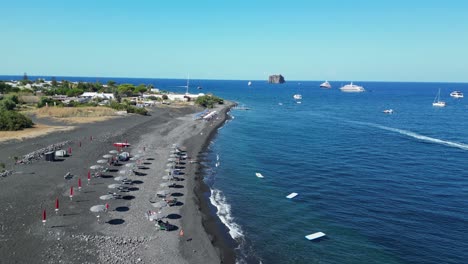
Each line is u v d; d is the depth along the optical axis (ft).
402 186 168.86
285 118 433.07
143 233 108.68
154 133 270.67
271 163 207.00
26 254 92.68
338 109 566.77
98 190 139.95
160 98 552.82
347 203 145.69
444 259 103.60
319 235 115.85
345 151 244.22
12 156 172.86
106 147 208.33
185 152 218.59
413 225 125.70
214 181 169.37
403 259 103.14
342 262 100.63
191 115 406.82
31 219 111.86
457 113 514.27
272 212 134.51
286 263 99.09
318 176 183.11
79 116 328.08
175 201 134.31
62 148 195.62
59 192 134.92
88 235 104.42
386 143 275.59
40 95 473.26
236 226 121.19
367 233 118.83
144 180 156.56
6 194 128.77
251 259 100.42
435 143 278.26
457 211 138.82
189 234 111.24
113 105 381.60
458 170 198.29
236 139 280.72
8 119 241.35
